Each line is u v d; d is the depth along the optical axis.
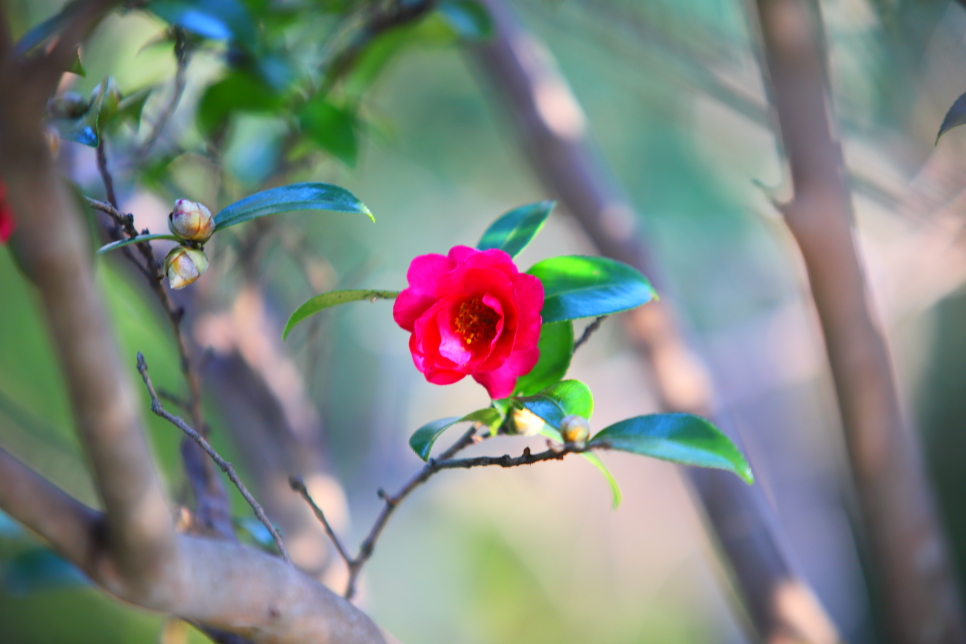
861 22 2.07
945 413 4.66
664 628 6.09
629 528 6.01
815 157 1.69
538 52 2.10
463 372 1.50
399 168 5.16
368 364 4.71
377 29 1.73
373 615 1.84
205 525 1.57
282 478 1.81
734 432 1.93
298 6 1.73
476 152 5.30
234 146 1.83
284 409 1.83
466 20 1.73
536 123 2.00
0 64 1.37
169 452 2.61
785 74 1.69
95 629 4.18
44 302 1.38
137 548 1.41
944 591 1.76
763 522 1.85
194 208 1.50
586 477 5.88
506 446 3.58
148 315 2.01
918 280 2.16
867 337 1.72
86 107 1.58
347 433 4.64
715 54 2.18
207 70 1.85
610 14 2.16
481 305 1.52
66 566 1.66
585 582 6.09
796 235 1.70
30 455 1.86
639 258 1.96
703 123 3.20
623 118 5.16
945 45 1.96
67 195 1.40
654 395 1.94
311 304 1.51
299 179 1.84
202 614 1.44
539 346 1.55
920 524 1.75
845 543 4.94
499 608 6.07
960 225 2.04
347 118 1.72
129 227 1.52
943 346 4.64
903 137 2.18
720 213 5.27
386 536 6.04
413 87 5.12
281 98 1.73
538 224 1.57
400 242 5.17
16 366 3.19
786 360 4.17
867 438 1.74
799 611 1.82
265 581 1.45
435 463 1.54
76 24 1.38
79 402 1.39
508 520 6.07
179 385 2.98
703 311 5.25
